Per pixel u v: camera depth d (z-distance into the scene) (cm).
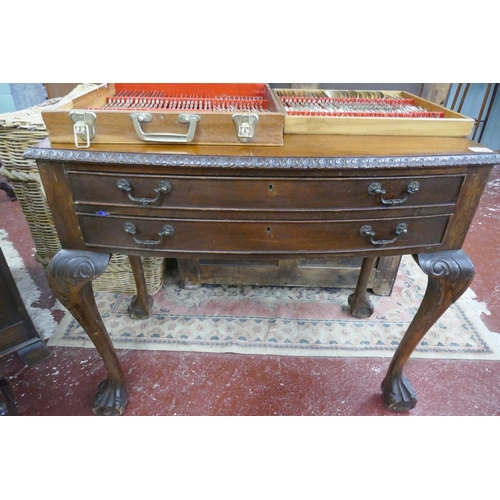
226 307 152
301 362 128
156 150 72
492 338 139
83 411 110
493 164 74
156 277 155
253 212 76
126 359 127
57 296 84
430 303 91
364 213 77
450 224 81
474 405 114
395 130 86
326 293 162
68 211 77
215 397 115
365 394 118
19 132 117
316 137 84
